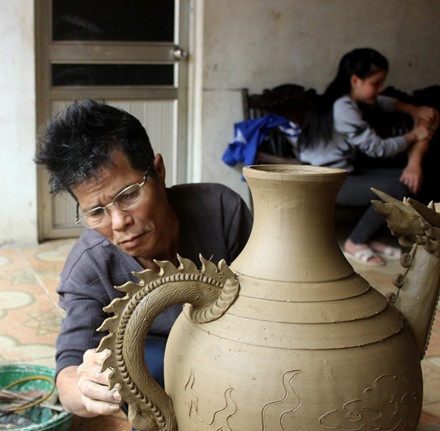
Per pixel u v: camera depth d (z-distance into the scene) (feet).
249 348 3.37
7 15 12.94
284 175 3.48
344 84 13.48
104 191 4.30
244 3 14.61
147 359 5.17
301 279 3.52
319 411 3.28
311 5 15.15
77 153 4.21
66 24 13.67
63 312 10.43
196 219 5.38
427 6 16.12
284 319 3.40
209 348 3.49
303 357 3.31
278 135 13.99
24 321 10.05
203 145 14.82
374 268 12.83
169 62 14.61
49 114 13.87
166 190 5.35
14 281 11.76
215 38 14.53
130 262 4.99
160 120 14.82
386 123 14.80
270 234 3.61
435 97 15.81
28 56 13.16
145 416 3.69
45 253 13.38
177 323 3.86
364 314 3.51
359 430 3.35
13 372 7.68
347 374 3.32
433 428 7.33
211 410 3.43
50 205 14.16
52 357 8.91
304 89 15.24
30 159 13.53
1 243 13.69
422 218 3.94
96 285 5.02
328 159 13.33
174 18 14.48
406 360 3.56
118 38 14.11
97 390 3.86
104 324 3.54
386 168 14.55
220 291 3.60
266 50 14.97
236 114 14.94
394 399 3.44
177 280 3.58
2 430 6.44
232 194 5.57
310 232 3.59
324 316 3.42
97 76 14.11
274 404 3.29
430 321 4.06
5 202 13.57
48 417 7.12
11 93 13.20
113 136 4.26
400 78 16.31
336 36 15.49
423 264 4.05
